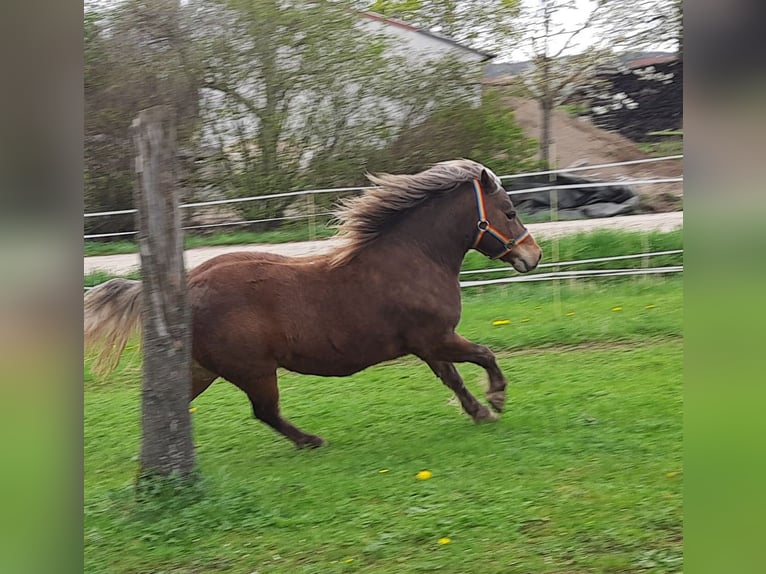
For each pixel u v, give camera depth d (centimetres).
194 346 506
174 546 432
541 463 481
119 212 881
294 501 462
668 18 906
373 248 526
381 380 584
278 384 579
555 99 902
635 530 412
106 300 503
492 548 410
